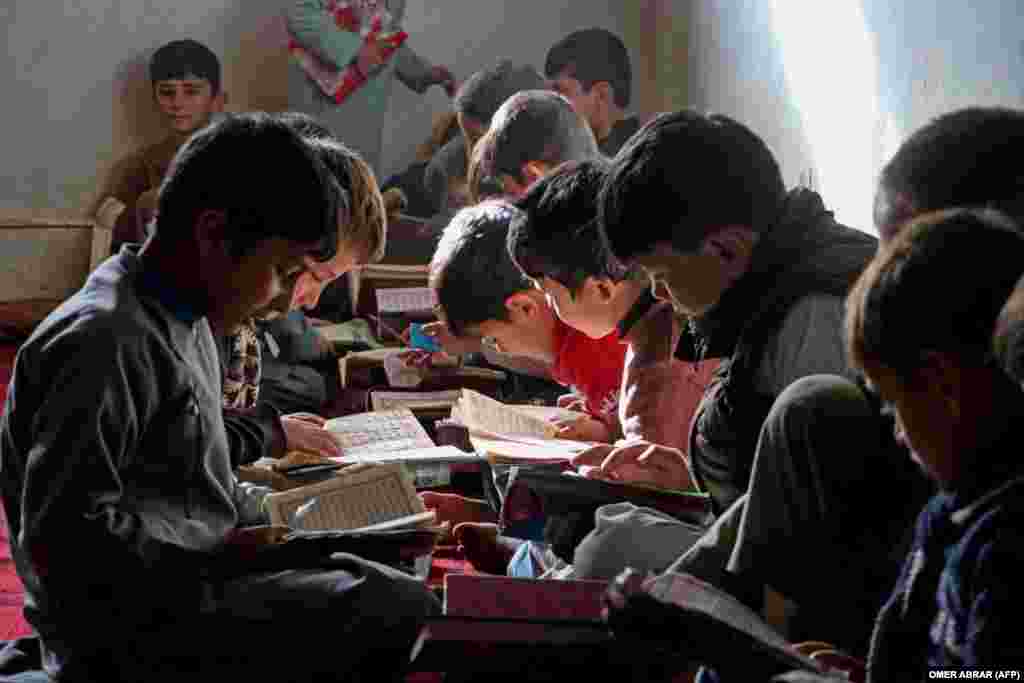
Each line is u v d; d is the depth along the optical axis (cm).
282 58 865
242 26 861
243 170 272
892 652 181
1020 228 206
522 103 473
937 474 170
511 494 324
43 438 265
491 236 392
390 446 399
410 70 827
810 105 515
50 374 268
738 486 270
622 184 260
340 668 282
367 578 283
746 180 256
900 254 167
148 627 272
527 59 868
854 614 217
